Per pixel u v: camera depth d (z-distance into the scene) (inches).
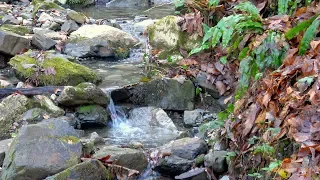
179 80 197.9
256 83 144.7
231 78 191.6
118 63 244.2
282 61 144.2
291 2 161.9
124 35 262.7
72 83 207.5
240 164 138.9
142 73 223.9
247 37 166.1
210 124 160.2
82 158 147.9
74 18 293.9
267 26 156.5
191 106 197.3
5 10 332.2
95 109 187.9
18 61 218.8
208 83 197.0
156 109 194.4
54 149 146.3
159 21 235.3
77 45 254.8
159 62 221.9
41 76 207.9
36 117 180.7
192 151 159.0
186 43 220.7
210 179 148.5
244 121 141.8
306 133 111.3
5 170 143.2
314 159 103.8
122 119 194.4
